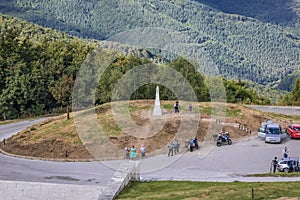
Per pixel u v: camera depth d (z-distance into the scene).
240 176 42.62
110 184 35.47
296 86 120.88
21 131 64.62
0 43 107.56
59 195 36.38
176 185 37.41
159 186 36.94
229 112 70.81
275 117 76.56
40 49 111.88
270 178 40.84
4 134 68.88
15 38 114.38
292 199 29.30
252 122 69.06
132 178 38.53
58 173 45.59
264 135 62.19
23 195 36.94
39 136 58.53
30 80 98.12
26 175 44.84
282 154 54.25
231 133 63.09
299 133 62.78
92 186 35.88
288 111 90.62
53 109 98.62
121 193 34.78
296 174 42.53
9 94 95.88
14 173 45.69
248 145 58.84
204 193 32.75
